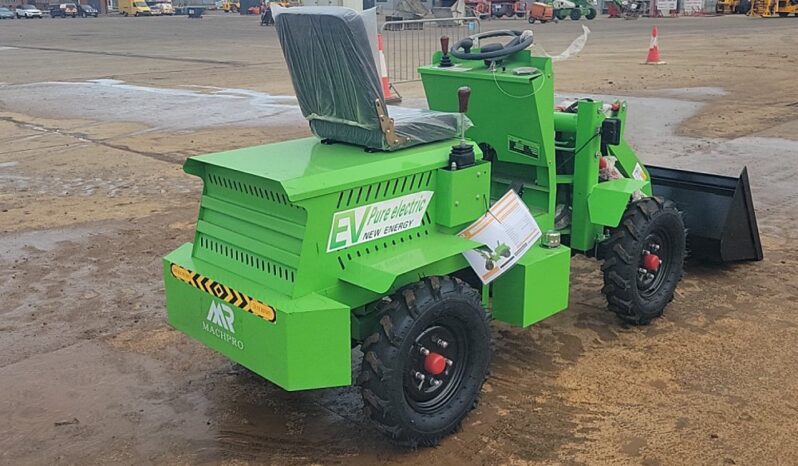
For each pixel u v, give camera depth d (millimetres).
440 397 3701
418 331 3441
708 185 5840
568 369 4383
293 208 3350
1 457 3664
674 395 4062
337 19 3418
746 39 27609
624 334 4832
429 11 26281
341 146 3902
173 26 48594
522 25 38938
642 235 4660
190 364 4586
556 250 4195
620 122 4676
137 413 4043
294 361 3244
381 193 3518
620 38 29031
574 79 16797
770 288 5512
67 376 4453
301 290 3322
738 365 4379
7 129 12555
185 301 3854
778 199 7637
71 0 83688
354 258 3484
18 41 34250
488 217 3877
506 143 4562
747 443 3607
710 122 11711
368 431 3828
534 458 3539
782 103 13328
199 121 12867
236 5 78500
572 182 4793
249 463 3574
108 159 10219
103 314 5324
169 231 7141
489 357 3861
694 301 5312
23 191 8703
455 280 3645
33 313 5352
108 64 22766
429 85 4801
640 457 3516
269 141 11016
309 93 3902
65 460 3633
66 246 6762
